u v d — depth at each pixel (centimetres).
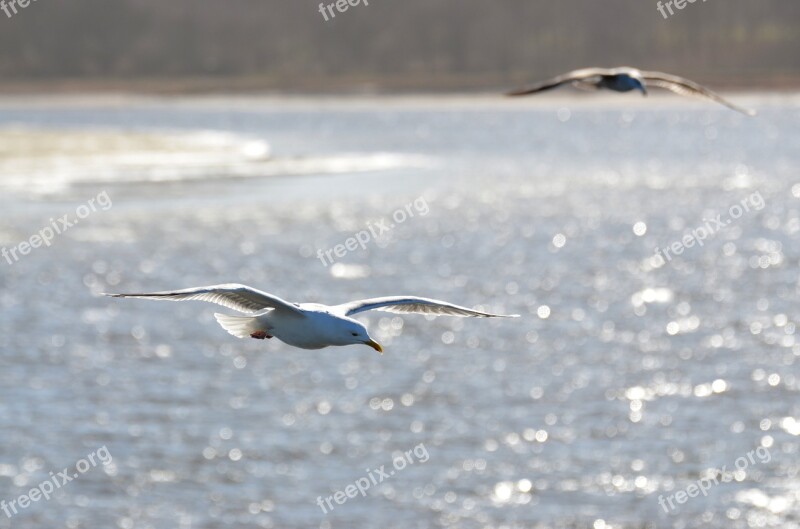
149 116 19638
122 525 2439
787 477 2714
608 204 7850
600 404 3219
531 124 18712
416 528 2452
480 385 3391
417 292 4909
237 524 2445
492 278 5234
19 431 2922
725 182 9356
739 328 4156
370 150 12000
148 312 4303
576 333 4069
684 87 1550
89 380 3388
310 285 5019
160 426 2998
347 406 3189
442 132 16012
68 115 19425
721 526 2492
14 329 3988
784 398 3269
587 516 2523
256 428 3002
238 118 19312
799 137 15100
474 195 8181
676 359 3697
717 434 2983
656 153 12450
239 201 7269
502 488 2641
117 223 6238
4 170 8062
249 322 1112
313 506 2539
